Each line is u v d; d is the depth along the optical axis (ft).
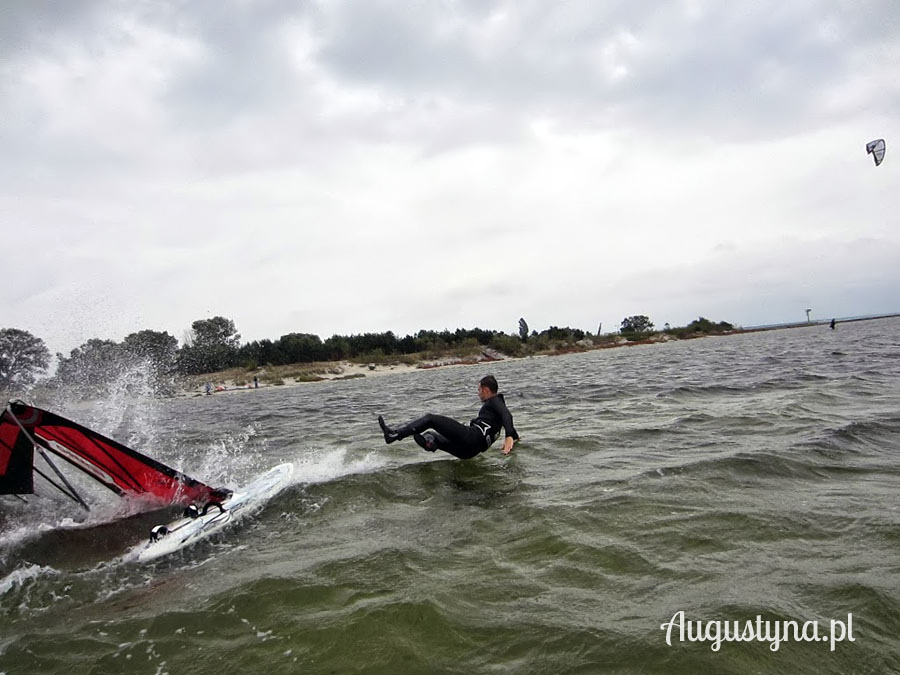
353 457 27.78
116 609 12.87
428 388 77.61
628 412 36.50
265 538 17.12
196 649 10.83
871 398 34.42
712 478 19.08
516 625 10.73
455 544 15.23
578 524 15.76
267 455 31.19
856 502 15.90
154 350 111.86
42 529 19.13
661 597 11.42
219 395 111.34
